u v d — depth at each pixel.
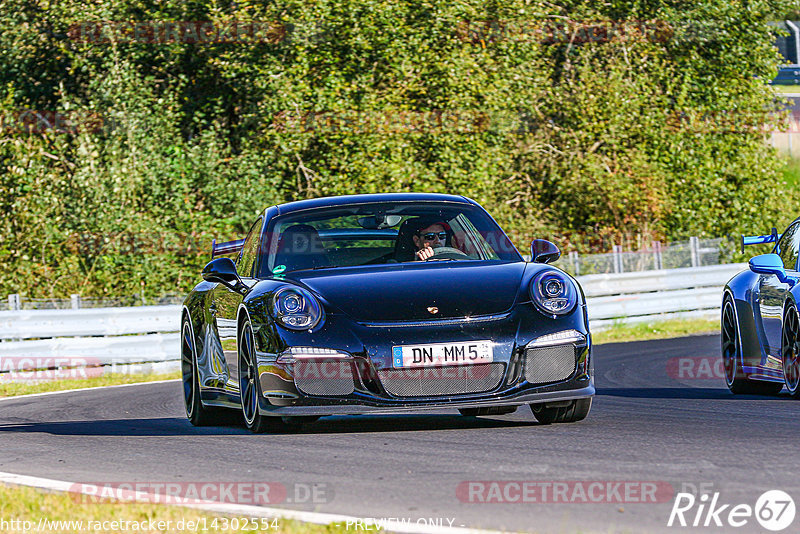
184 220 69.94
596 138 89.75
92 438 23.75
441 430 22.08
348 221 24.88
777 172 99.31
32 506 15.34
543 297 21.50
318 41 75.94
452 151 77.12
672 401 27.75
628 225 88.44
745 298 29.41
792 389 26.89
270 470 17.72
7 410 33.50
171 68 77.94
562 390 21.06
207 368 25.72
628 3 94.75
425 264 23.36
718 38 95.19
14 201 69.94
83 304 65.06
